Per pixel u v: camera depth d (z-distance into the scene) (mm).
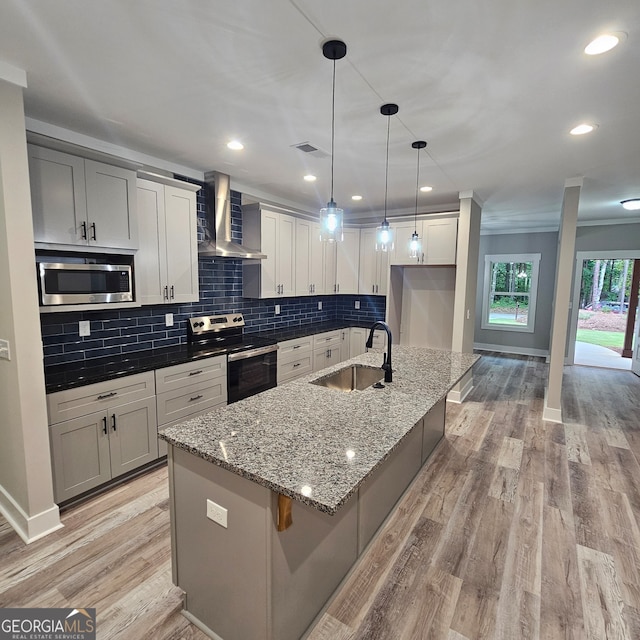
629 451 3428
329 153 3068
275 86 2027
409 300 5500
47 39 1645
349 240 5539
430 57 1738
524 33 1558
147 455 2846
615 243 6363
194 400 3166
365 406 2012
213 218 3656
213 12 1461
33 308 2086
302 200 4902
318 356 4844
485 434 3771
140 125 2553
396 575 1996
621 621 1735
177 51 1727
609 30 1534
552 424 4039
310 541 1629
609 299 10859
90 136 2736
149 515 2424
